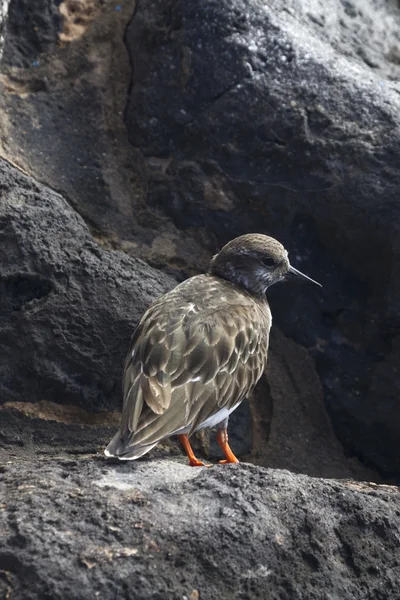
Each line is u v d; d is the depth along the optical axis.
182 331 9.02
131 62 12.14
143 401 8.52
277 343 11.80
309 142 11.05
